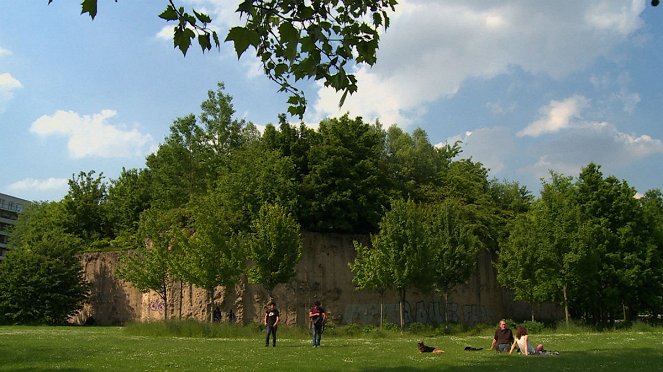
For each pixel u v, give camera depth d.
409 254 36.62
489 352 20.28
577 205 42.09
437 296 48.50
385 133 59.53
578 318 49.34
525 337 19.31
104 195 67.88
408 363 15.92
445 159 63.16
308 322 42.69
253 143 55.62
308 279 43.72
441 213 42.28
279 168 44.69
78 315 52.09
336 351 20.27
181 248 40.38
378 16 7.88
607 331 35.59
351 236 46.44
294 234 36.50
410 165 55.75
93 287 51.94
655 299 41.62
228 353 19.06
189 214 47.00
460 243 41.22
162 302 45.00
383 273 36.91
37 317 46.38
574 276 38.38
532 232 40.72
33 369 14.02
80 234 63.06
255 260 35.31
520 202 61.31
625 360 16.75
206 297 42.62
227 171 50.59
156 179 60.91
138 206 64.06
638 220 43.31
